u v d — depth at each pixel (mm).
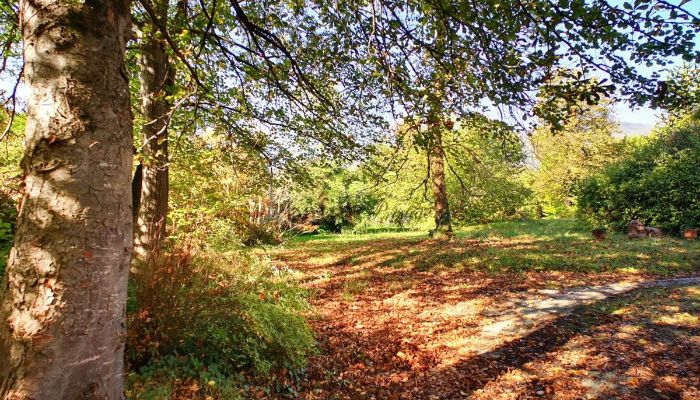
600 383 4168
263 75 4777
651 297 6934
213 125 6414
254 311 4098
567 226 17922
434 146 4074
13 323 1675
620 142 23656
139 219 5750
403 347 5422
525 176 26453
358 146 5555
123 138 1954
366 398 4062
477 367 4766
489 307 7059
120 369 1941
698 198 13234
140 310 3443
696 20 2344
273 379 3869
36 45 1788
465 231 18422
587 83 2967
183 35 3680
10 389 1642
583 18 2629
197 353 3723
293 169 7188
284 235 16516
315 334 5566
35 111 1777
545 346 5238
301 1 4316
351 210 26812
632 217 14742
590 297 7246
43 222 1708
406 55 3932
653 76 2703
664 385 4020
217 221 8133
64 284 1707
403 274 10094
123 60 2002
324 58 4668
